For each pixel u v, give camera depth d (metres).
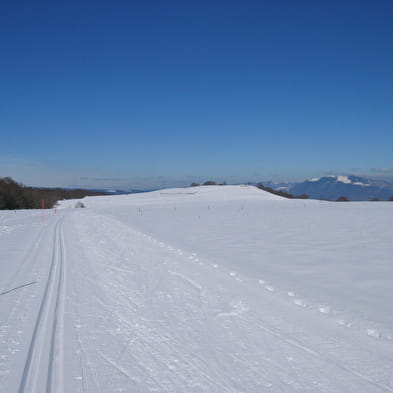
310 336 4.85
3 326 5.23
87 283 7.91
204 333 4.95
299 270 9.22
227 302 6.41
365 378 3.72
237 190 100.31
